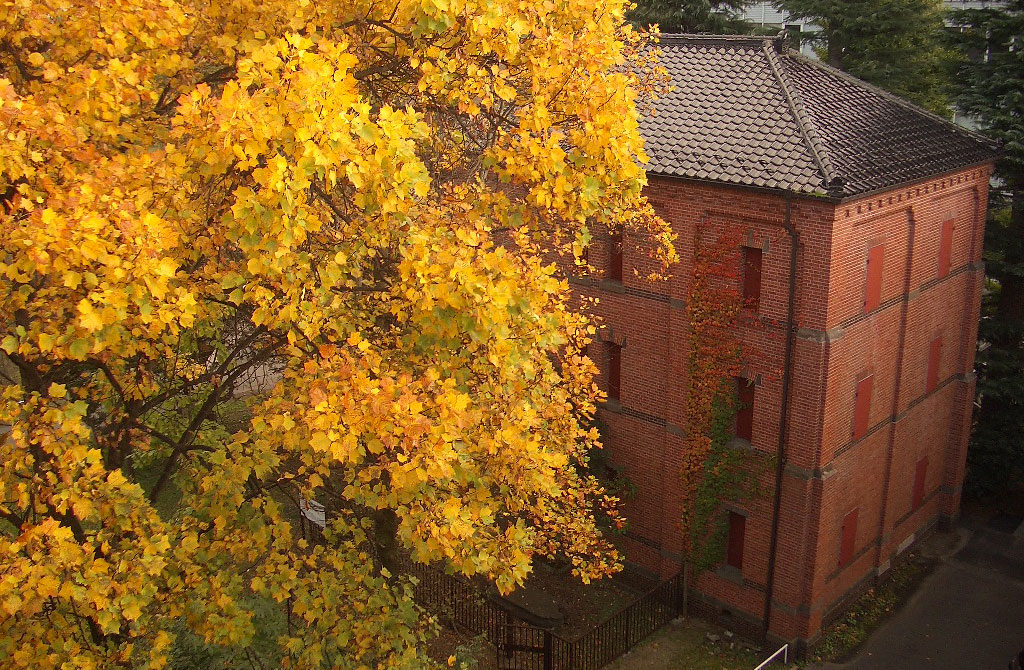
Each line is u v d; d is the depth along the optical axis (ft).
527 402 38.42
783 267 63.21
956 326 80.69
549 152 36.55
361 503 38.99
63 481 29.50
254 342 44.50
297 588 36.24
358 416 28.86
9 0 31.12
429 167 50.57
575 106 38.70
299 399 33.01
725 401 68.44
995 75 86.84
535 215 44.11
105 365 34.71
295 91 29.22
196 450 40.83
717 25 130.11
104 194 29.91
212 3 37.65
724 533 71.36
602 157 38.14
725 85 72.23
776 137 65.41
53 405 31.09
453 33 38.11
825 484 65.36
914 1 115.65
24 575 25.82
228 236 30.66
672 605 74.43
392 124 30.40
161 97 39.37
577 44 38.06
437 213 39.70
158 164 32.07
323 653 37.45
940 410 81.56
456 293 31.17
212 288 35.55
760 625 70.49
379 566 53.47
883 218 65.92
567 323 50.96
